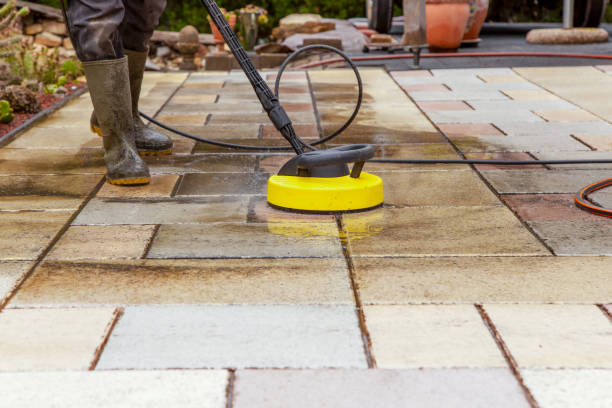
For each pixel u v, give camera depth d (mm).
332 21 12344
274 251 2096
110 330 1597
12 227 2318
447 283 1850
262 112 4594
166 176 2994
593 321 1634
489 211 2494
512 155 3365
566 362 1446
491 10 14992
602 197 2670
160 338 1559
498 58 6996
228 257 2049
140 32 3084
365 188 2473
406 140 3723
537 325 1613
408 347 1512
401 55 7316
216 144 3502
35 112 4867
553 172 3043
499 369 1421
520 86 5441
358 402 1309
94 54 2615
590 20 9031
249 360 1461
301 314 1673
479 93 5188
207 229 2305
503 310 1690
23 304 1732
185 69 8828
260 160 3289
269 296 1773
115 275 1914
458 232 2262
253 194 2729
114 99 2703
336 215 2447
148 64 7828
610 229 2287
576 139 3689
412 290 1808
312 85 5730
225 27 2553
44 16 10031
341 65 7055
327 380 1383
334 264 1988
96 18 2549
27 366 1440
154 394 1335
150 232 2275
